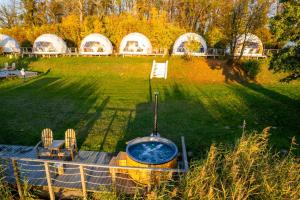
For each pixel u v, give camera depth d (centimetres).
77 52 3362
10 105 1633
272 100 1850
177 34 3384
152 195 552
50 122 1344
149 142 934
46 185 735
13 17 4984
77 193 734
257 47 3044
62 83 2292
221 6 3897
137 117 1440
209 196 507
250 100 1847
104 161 914
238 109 1627
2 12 4959
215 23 4184
